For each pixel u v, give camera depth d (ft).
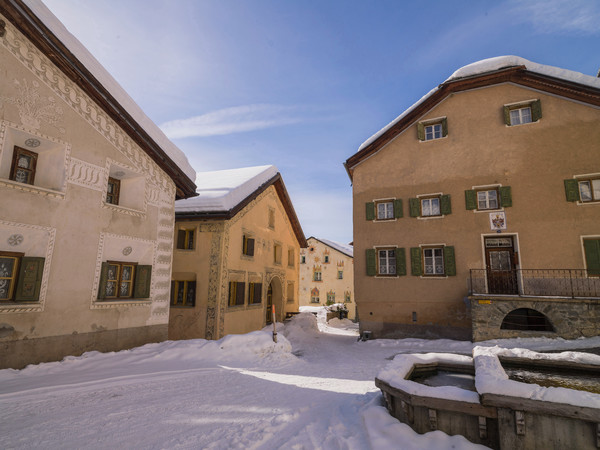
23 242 23.76
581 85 43.04
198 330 46.78
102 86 28.68
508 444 10.40
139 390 19.16
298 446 12.33
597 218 41.16
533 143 45.62
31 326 23.49
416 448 11.23
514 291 44.14
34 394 17.34
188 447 12.08
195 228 50.19
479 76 48.73
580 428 9.76
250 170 67.82
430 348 41.73
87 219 27.86
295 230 80.59
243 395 19.21
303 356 40.14
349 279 118.21
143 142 33.40
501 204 45.65
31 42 24.30
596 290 39.88
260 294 59.93
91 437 12.76
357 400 17.61
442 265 48.52
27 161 25.81
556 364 15.85
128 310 30.91
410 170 52.34
